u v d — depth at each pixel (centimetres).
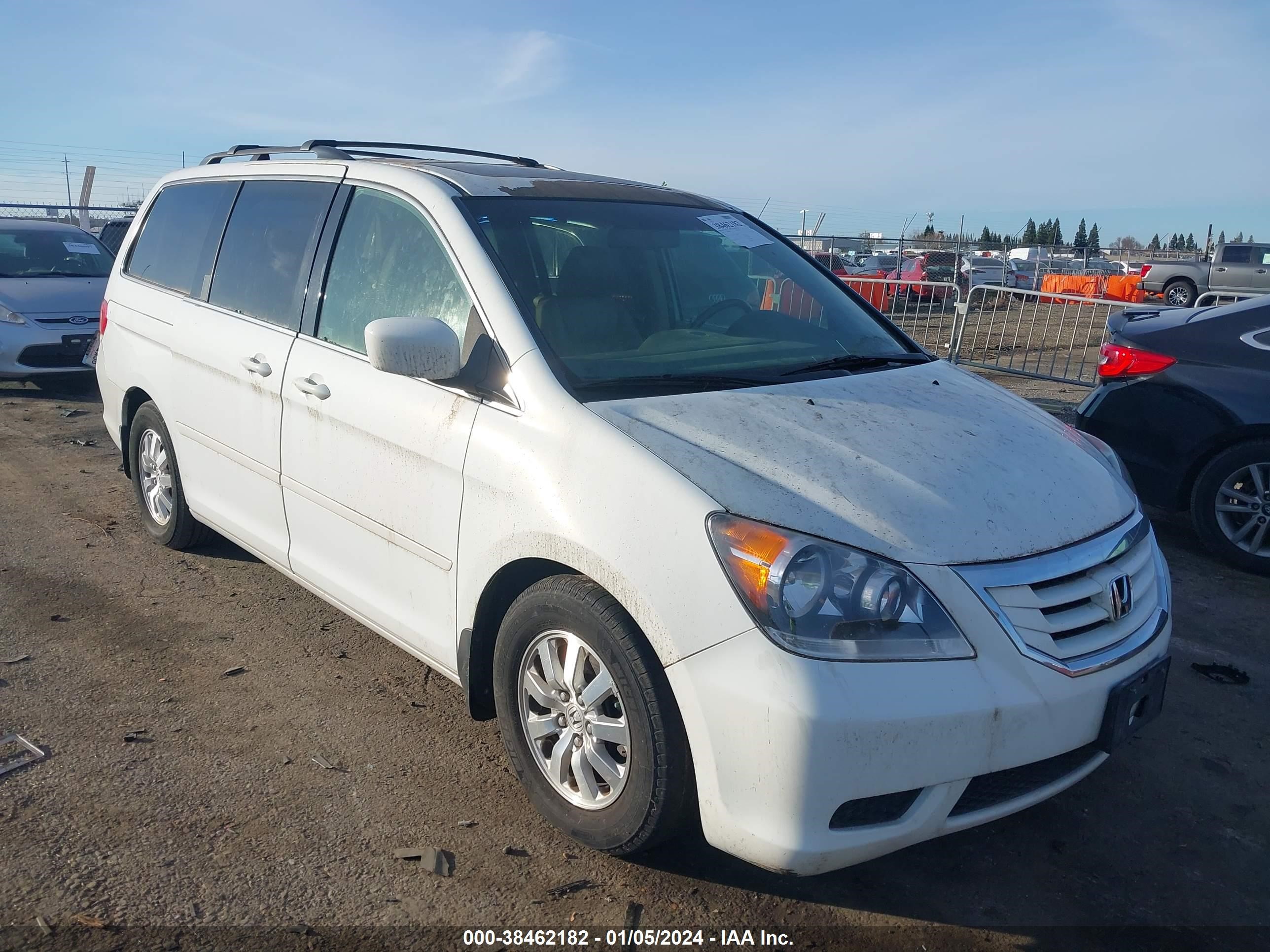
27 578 485
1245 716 395
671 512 256
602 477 271
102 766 327
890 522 255
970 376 384
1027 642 253
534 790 303
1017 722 248
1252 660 445
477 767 337
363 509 353
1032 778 262
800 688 235
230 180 471
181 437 472
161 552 527
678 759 259
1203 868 303
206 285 459
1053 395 1050
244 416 415
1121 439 583
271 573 505
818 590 241
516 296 318
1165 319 593
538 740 300
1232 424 540
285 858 284
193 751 339
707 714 246
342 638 434
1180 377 559
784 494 257
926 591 247
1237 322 555
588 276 344
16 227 1078
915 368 370
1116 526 293
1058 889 290
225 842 290
